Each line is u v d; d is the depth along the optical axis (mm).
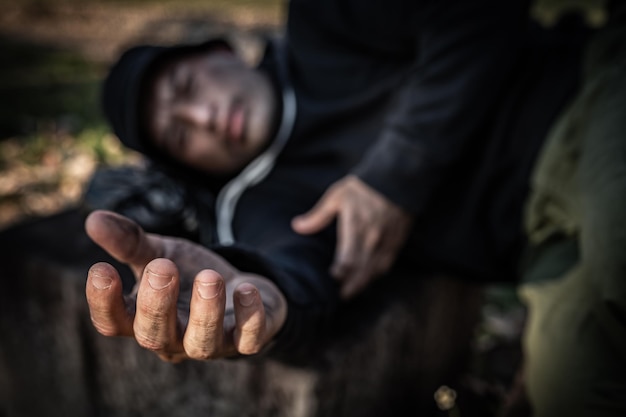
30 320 829
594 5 2562
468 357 1014
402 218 700
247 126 761
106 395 821
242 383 691
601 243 551
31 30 2938
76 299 769
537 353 593
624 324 546
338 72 771
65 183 1412
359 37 762
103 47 2627
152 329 441
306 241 681
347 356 672
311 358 662
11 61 2387
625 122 584
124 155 1518
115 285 437
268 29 2760
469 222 737
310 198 758
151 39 2738
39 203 1334
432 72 700
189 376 731
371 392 745
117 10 3367
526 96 732
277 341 537
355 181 696
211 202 799
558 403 573
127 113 756
